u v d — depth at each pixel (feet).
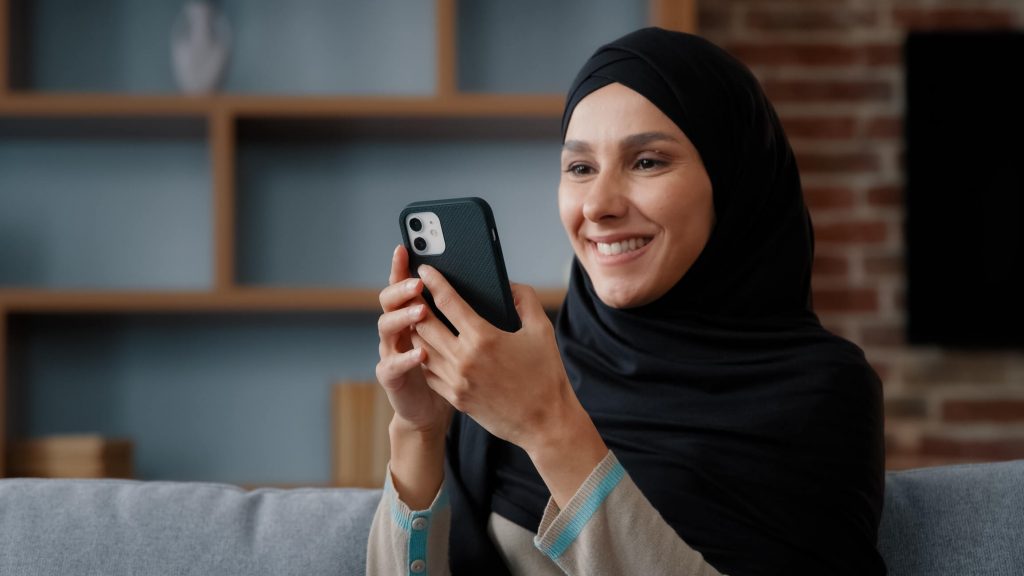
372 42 10.46
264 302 9.59
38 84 10.36
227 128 9.58
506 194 10.55
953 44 10.75
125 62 10.39
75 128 10.09
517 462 4.25
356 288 10.34
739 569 3.81
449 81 9.60
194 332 10.50
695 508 3.90
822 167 10.85
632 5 10.48
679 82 4.17
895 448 10.86
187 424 10.46
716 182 4.28
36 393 10.39
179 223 10.50
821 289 10.86
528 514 4.11
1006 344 10.77
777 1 10.84
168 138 10.50
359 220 10.52
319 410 10.51
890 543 4.05
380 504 4.00
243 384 10.50
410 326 3.57
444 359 3.51
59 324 10.43
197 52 9.83
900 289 10.85
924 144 10.76
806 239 4.62
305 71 10.43
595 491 3.44
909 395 10.90
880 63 10.85
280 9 10.43
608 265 4.23
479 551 4.14
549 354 3.49
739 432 4.01
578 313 4.59
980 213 10.75
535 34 10.47
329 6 10.46
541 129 10.14
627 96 4.17
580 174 4.30
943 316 10.75
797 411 4.03
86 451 9.44
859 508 3.94
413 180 10.55
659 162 4.17
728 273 4.40
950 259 10.76
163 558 3.91
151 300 9.59
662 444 4.08
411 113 9.59
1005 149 10.76
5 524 3.97
